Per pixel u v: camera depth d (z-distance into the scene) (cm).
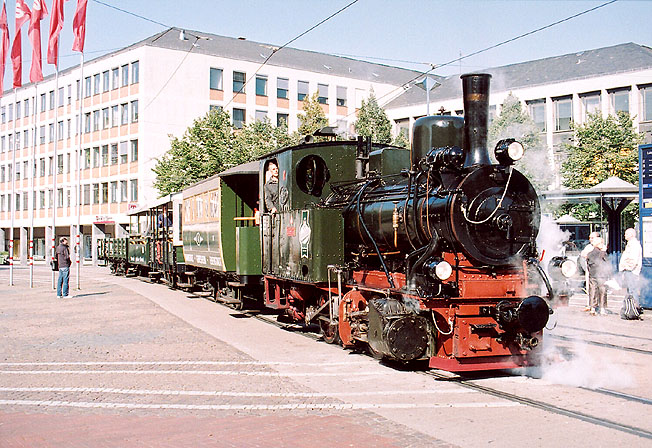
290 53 5528
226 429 627
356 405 707
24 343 1191
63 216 5572
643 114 3378
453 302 818
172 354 1048
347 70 5653
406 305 858
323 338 1162
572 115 3494
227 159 3331
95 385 834
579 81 3450
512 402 713
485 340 825
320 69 5344
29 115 6028
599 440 575
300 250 1133
